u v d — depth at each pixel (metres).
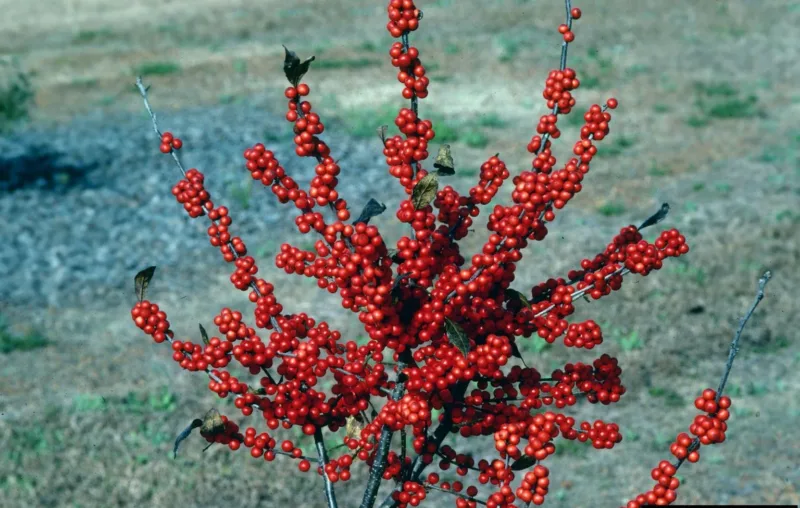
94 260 11.68
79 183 13.96
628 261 2.81
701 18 23.67
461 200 2.83
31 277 11.18
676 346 9.21
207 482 7.43
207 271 11.45
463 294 2.61
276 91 18.36
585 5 25.14
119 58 21.09
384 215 12.67
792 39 21.77
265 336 9.86
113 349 9.54
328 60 20.42
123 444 7.86
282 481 7.47
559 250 11.39
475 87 18.45
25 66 20.36
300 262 2.75
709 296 10.06
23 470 7.46
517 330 2.85
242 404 2.80
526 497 2.53
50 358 9.31
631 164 14.50
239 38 22.78
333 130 15.98
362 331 9.69
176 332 9.87
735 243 11.30
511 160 14.73
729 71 19.52
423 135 2.65
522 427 2.61
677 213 12.46
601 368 2.94
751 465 7.55
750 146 15.24
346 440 2.98
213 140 15.56
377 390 2.88
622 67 19.70
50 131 16.33
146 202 13.36
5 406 8.38
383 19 24.31
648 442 7.94
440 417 3.02
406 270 2.62
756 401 8.45
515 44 21.31
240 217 12.70
